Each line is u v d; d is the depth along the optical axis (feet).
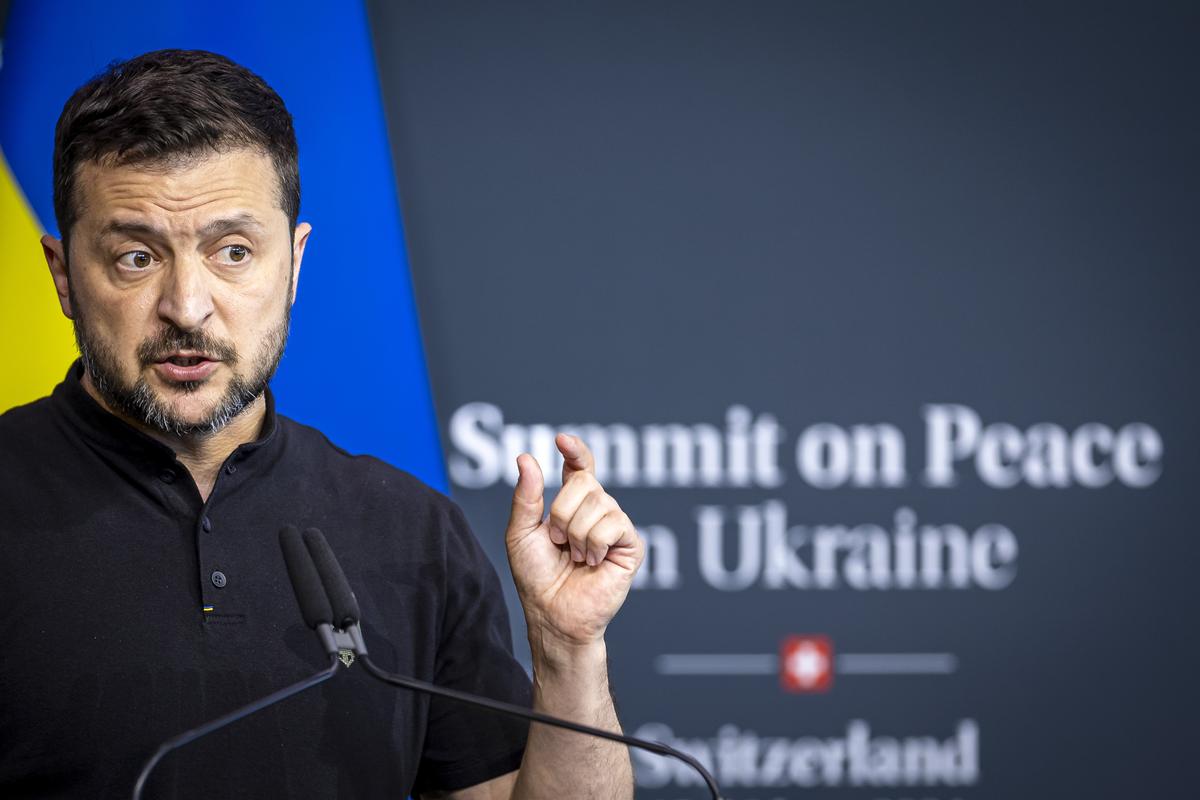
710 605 30.91
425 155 30.19
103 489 14.14
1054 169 31.63
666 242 30.81
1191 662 31.73
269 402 15.49
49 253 14.43
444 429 30.09
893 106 31.37
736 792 30.86
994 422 31.48
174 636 13.71
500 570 30.12
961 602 31.40
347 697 14.40
